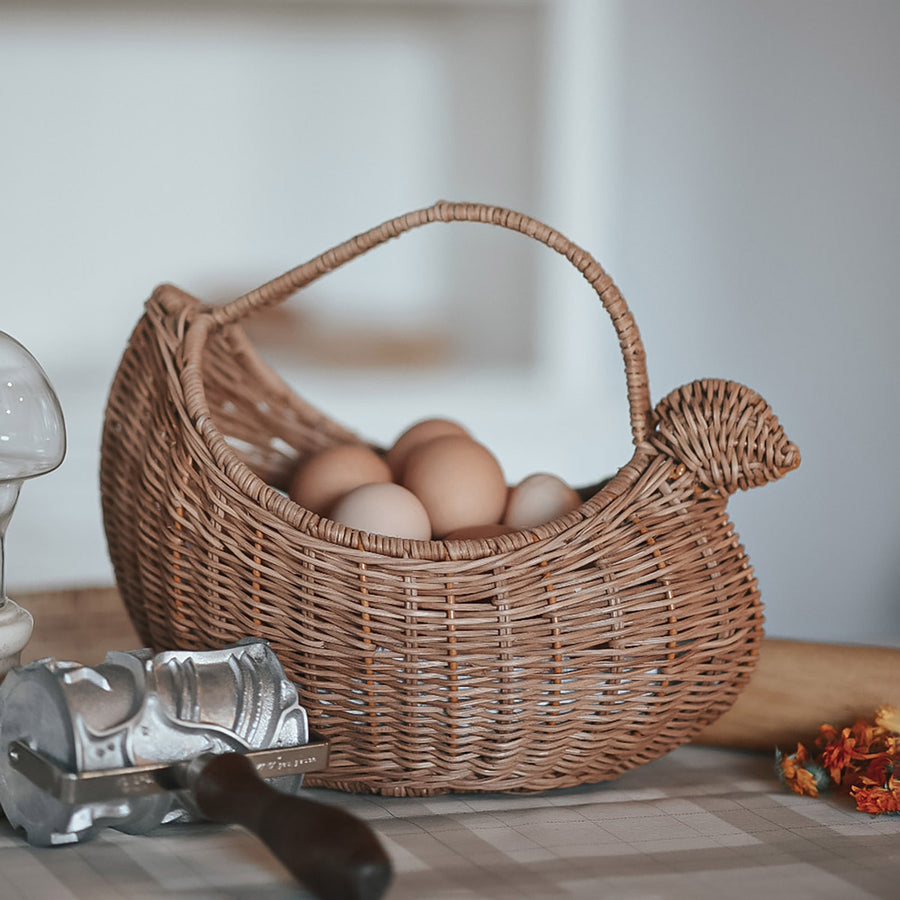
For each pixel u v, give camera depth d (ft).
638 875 1.73
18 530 5.86
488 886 1.67
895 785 1.99
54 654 2.61
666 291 6.29
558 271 6.57
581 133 6.27
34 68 6.42
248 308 2.35
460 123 6.61
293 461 3.01
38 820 1.76
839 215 5.84
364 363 6.72
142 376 2.36
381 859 1.37
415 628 1.89
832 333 5.94
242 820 1.55
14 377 1.91
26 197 6.55
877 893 1.68
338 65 6.57
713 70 5.99
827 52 5.71
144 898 1.62
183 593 2.11
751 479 2.06
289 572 1.95
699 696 2.08
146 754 1.68
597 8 6.10
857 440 5.94
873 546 5.98
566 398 6.65
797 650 2.31
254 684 1.82
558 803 2.06
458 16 6.44
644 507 2.05
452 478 2.43
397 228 2.24
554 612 1.93
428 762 1.95
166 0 6.32
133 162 6.61
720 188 6.07
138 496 2.26
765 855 1.83
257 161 6.68
